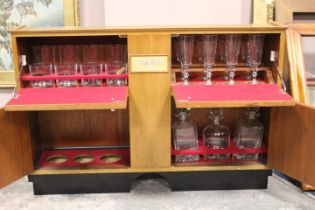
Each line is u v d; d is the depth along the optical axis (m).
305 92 1.41
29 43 1.34
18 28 1.25
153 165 1.33
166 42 1.21
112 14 1.61
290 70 1.43
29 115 1.29
